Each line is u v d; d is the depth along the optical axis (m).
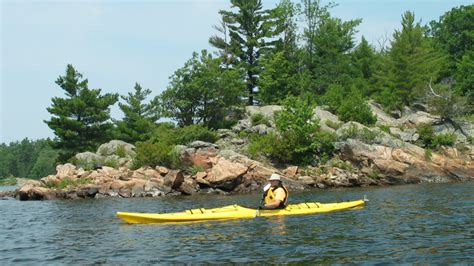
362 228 14.92
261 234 14.29
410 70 55.72
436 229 14.35
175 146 40.19
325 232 14.34
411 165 38.38
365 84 60.81
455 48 71.69
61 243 14.29
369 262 10.48
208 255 11.66
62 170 40.34
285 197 18.72
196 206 25.27
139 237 14.70
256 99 60.44
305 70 63.78
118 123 57.66
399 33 58.16
